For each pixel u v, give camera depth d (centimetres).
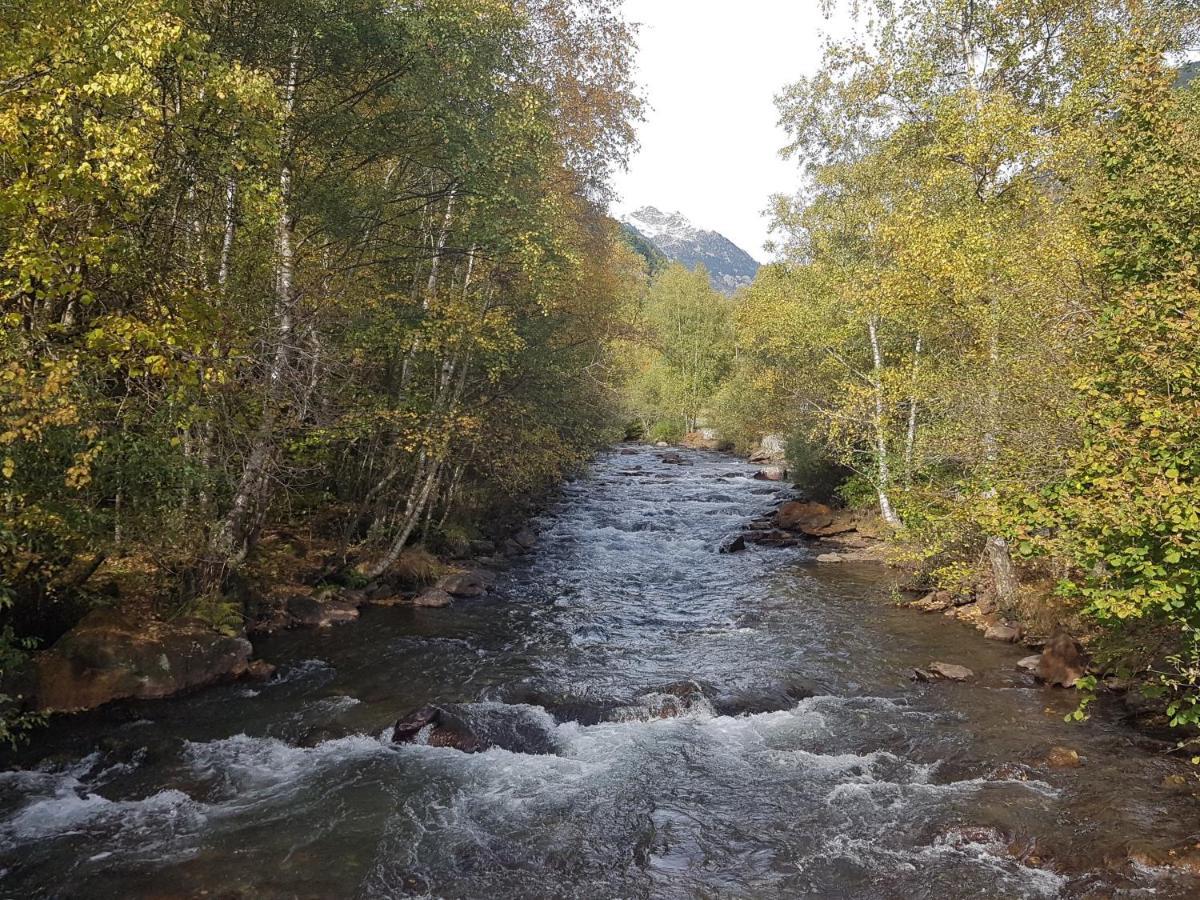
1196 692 958
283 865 836
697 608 1970
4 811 933
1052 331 1206
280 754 1112
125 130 854
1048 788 980
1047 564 1711
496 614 1880
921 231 1723
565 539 2858
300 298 1490
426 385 2192
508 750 1149
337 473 2192
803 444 3281
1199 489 693
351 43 1516
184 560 1448
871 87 2023
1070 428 1119
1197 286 875
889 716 1253
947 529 1623
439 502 2542
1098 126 1503
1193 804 916
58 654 1214
